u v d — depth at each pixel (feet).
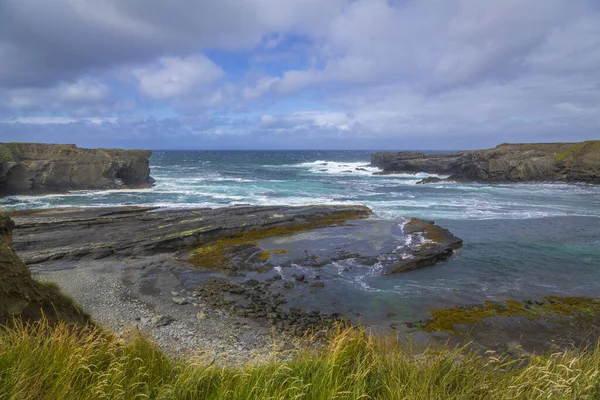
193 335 35.83
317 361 14.55
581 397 12.05
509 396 12.14
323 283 51.49
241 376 13.33
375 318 41.14
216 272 56.34
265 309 43.24
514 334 37.06
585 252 66.54
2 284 21.75
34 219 80.74
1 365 12.49
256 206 99.60
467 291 48.80
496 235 79.05
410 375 13.30
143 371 13.93
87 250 61.93
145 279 52.42
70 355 13.26
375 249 65.87
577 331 37.63
